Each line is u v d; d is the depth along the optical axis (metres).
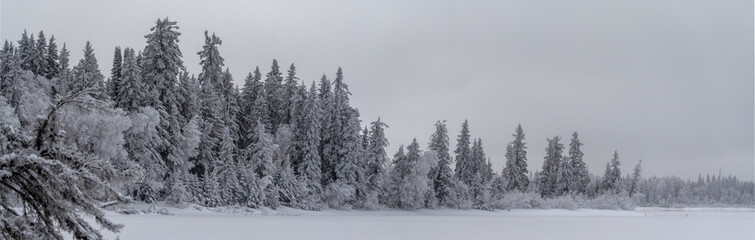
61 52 74.31
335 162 68.06
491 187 88.31
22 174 7.77
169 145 51.19
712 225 49.09
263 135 61.19
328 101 70.81
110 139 41.56
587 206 98.88
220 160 60.22
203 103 63.19
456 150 88.94
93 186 8.01
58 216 8.12
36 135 8.04
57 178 7.66
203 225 32.09
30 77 54.06
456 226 39.91
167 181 51.03
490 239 29.11
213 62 73.81
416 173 72.25
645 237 34.31
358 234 29.59
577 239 30.92
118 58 56.84
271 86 79.88
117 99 50.00
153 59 52.75
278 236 26.39
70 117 8.40
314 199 62.75
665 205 196.12
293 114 67.75
